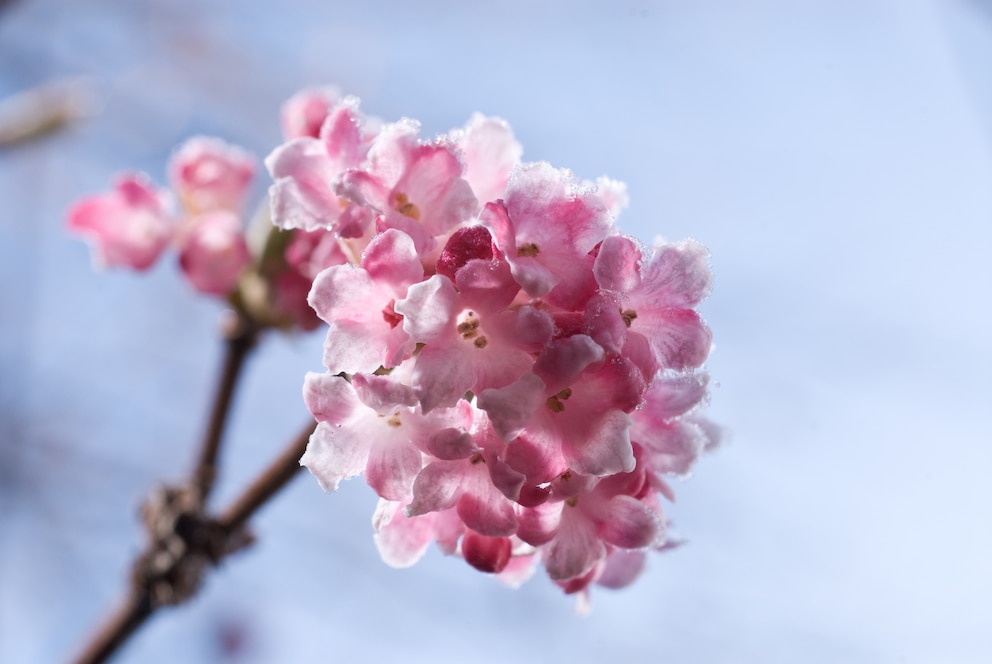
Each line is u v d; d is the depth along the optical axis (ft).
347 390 0.88
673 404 0.90
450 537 0.91
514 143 0.92
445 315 0.87
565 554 0.90
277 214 0.91
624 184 0.92
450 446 0.87
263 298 1.09
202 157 1.14
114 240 1.12
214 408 1.09
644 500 0.91
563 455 0.88
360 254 0.92
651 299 0.90
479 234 0.88
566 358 0.86
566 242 0.88
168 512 1.05
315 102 1.04
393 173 0.90
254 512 1.03
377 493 0.88
